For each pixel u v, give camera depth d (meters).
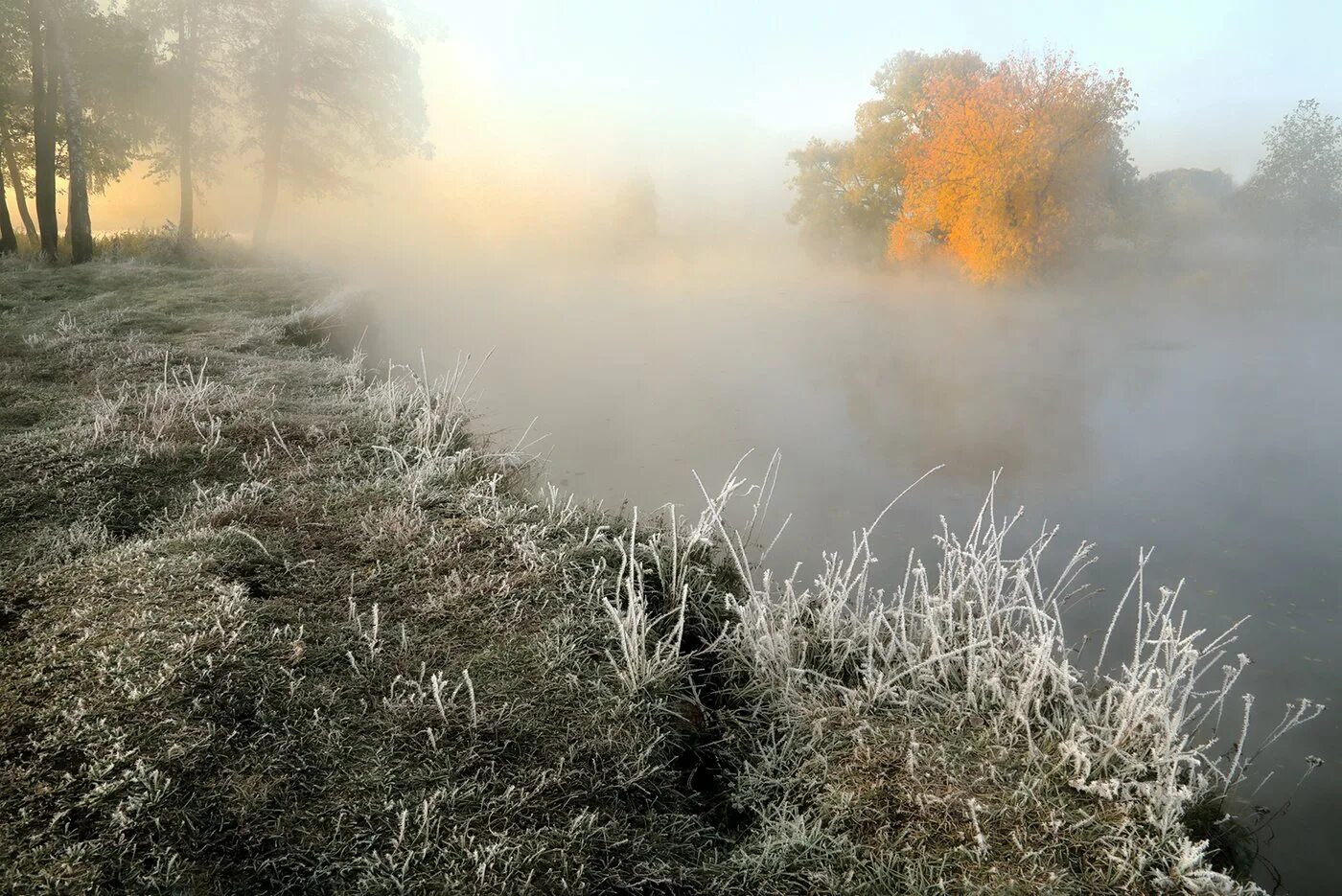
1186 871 2.27
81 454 4.85
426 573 3.73
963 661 3.35
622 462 10.02
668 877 2.21
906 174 33.62
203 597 3.16
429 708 2.71
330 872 2.06
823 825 2.50
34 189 19.84
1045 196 28.17
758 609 3.49
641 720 2.83
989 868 2.29
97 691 2.53
